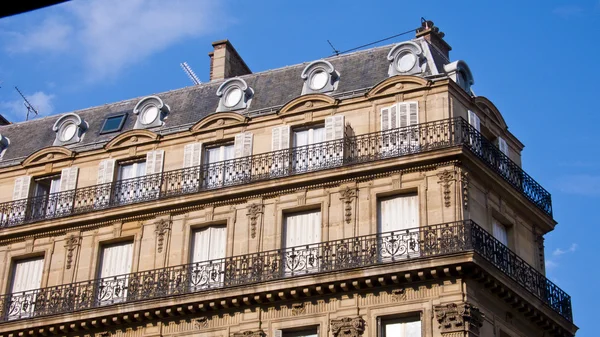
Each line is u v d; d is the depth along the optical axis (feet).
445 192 92.53
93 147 116.16
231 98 112.16
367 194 96.48
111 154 113.50
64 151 116.37
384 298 89.30
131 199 108.27
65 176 114.73
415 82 99.71
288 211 100.12
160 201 105.91
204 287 98.73
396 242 91.50
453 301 85.92
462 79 105.29
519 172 106.73
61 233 111.75
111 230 108.78
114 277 104.47
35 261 112.78
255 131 106.11
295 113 104.27
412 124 97.71
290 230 99.35
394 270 88.02
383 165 95.61
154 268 103.60
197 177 105.91
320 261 94.12
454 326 84.74
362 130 100.37
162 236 104.99
